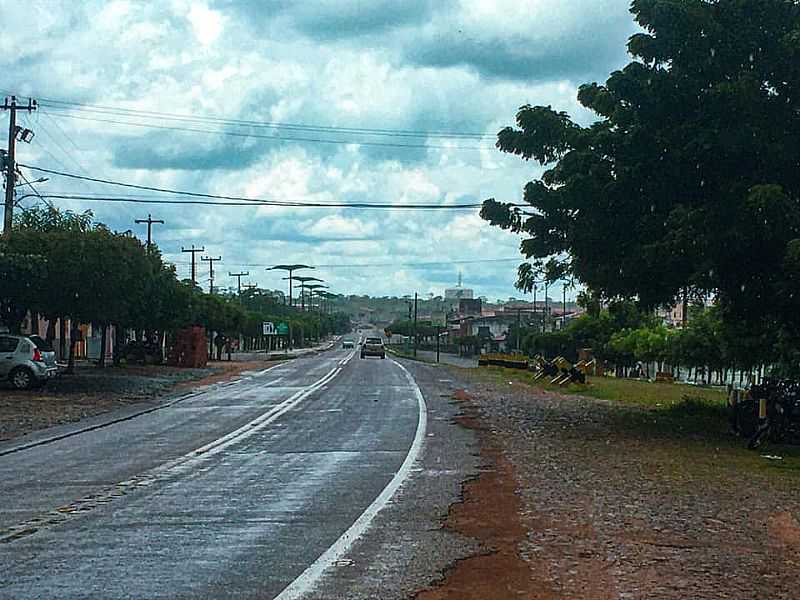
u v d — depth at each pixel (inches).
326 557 358.3
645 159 800.3
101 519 431.5
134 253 1355.8
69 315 1353.3
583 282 956.0
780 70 794.2
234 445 720.3
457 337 4842.5
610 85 813.2
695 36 790.5
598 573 336.2
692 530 412.5
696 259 772.0
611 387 1615.4
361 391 1363.2
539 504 469.4
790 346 917.2
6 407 1039.0
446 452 677.9
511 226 927.7
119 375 1647.4
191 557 358.6
